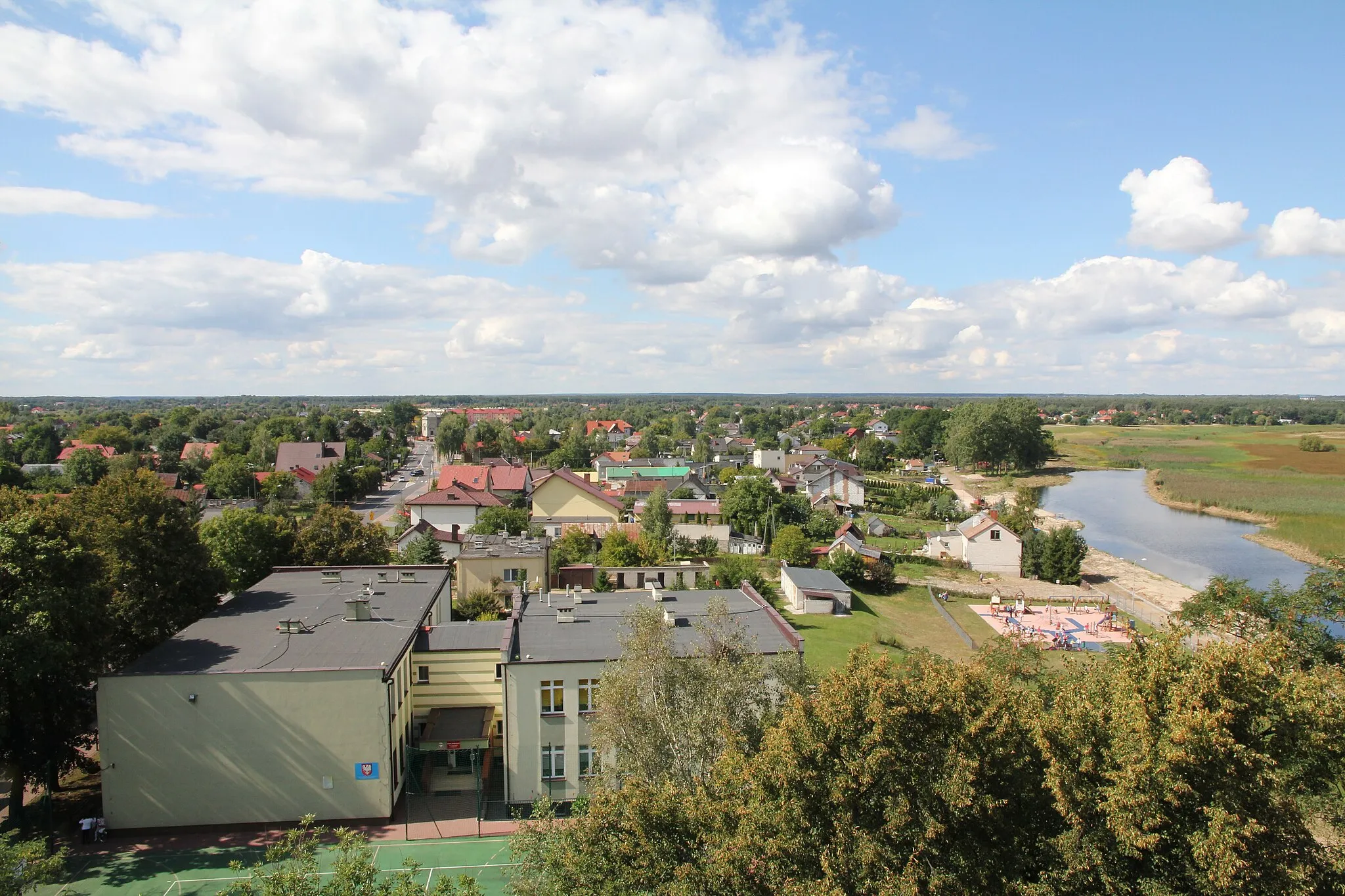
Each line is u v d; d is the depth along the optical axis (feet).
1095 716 67.15
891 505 447.42
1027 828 65.57
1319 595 129.49
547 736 112.78
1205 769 59.36
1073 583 276.00
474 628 130.82
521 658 113.80
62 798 115.03
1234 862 54.75
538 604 143.54
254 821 105.91
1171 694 64.44
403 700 116.88
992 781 65.16
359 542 200.34
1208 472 587.27
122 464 408.05
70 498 138.00
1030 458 627.05
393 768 109.81
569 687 112.98
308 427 655.76
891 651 187.62
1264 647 67.82
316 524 199.11
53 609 98.07
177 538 135.54
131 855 99.40
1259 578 291.38
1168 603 254.06
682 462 530.27
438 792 116.26
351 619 127.13
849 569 253.24
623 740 81.92
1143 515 439.22
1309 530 370.73
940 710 63.00
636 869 59.16
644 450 647.15
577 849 61.46
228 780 105.29
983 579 278.87
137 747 103.76
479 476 369.09
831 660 177.27
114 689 103.30
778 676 91.40
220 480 411.13
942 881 57.62
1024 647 109.19
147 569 130.21
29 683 99.71
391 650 115.03
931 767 60.95
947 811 60.29
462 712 123.95
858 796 60.44
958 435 613.93
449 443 579.48
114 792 103.50
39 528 108.37
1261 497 465.47
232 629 122.93
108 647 116.37
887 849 58.29
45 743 106.42
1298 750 64.85
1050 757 63.93
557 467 560.20
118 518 129.08
